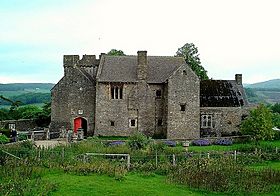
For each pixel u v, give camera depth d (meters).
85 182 31.12
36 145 47.81
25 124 73.25
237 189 31.19
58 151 42.97
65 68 67.75
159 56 71.25
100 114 66.00
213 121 68.75
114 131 66.06
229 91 71.50
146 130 66.00
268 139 61.06
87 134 67.06
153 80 66.38
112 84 65.88
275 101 194.62
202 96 69.81
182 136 64.75
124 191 29.06
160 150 46.19
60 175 33.75
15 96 159.62
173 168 37.78
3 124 69.56
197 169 36.56
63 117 67.69
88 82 67.38
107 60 69.31
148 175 35.84
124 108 66.06
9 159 36.56
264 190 31.22
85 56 72.88
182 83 64.81
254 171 36.91
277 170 37.44
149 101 66.12
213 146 57.72
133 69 67.94
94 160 38.97
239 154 46.59
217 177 33.66
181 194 29.39
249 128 58.91
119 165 37.88
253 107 68.25
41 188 28.31
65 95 67.69
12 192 27.22
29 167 34.09
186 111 64.94
